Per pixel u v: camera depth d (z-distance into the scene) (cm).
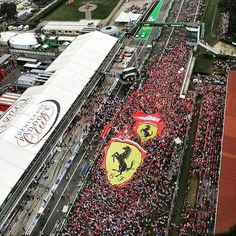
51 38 12925
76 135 8738
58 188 7500
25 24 14925
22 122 8331
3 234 6856
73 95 9319
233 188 6297
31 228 6775
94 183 7225
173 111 8712
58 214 6988
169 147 7788
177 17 13912
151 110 8831
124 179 7050
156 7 14962
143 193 6875
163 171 7275
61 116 8650
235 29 11812
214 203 6569
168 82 9788
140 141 7988
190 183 7138
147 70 10719
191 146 7906
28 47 12625
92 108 9475
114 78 10681
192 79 10112
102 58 10825
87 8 15712
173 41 12169
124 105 9250
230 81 8894
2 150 7681
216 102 8856
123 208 6625
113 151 7475
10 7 15175
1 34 13762
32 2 17138
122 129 8481
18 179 7212
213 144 7675
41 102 8862
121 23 13975
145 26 13338
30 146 7869
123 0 16062
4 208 6925
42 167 7950
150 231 6338
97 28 13412
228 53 11294
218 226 5750
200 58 11081
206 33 12469
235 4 11569
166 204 6738
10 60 11856
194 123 8488
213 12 13812
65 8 16088
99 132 8656
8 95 10231
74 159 8094
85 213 6675
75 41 11725
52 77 9800
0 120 8700
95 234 6291
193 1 15012
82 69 10206
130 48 12306
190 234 6225
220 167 6719
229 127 7562
